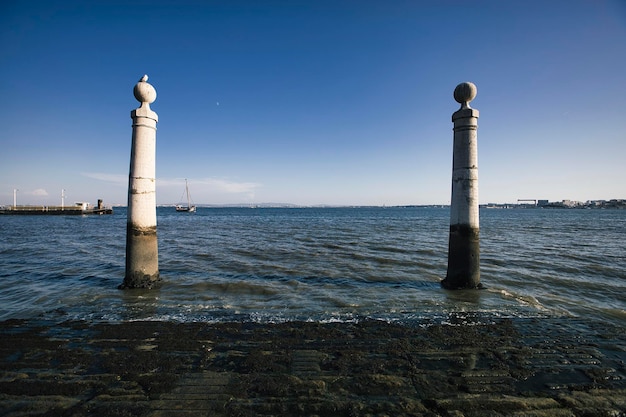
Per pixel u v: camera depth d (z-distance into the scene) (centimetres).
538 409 425
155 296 988
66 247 2152
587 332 695
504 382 490
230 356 569
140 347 604
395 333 683
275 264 1562
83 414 407
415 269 1454
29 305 890
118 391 457
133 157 1071
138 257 1074
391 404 432
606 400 445
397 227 4494
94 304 901
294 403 433
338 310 859
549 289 1134
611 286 1173
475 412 418
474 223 1074
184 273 1338
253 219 7381
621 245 2355
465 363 549
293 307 888
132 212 1071
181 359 554
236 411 415
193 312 834
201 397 444
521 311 855
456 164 1092
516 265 1559
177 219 7306
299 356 570
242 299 972
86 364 534
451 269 1114
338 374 509
